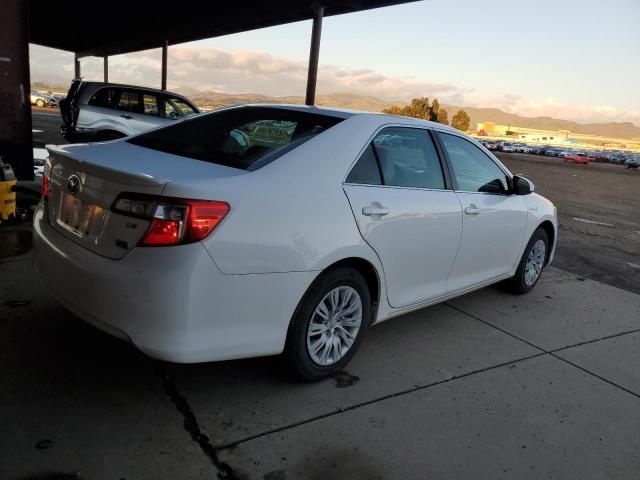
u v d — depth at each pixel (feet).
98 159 9.00
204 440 8.14
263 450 8.05
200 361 8.03
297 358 9.46
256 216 8.23
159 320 7.64
